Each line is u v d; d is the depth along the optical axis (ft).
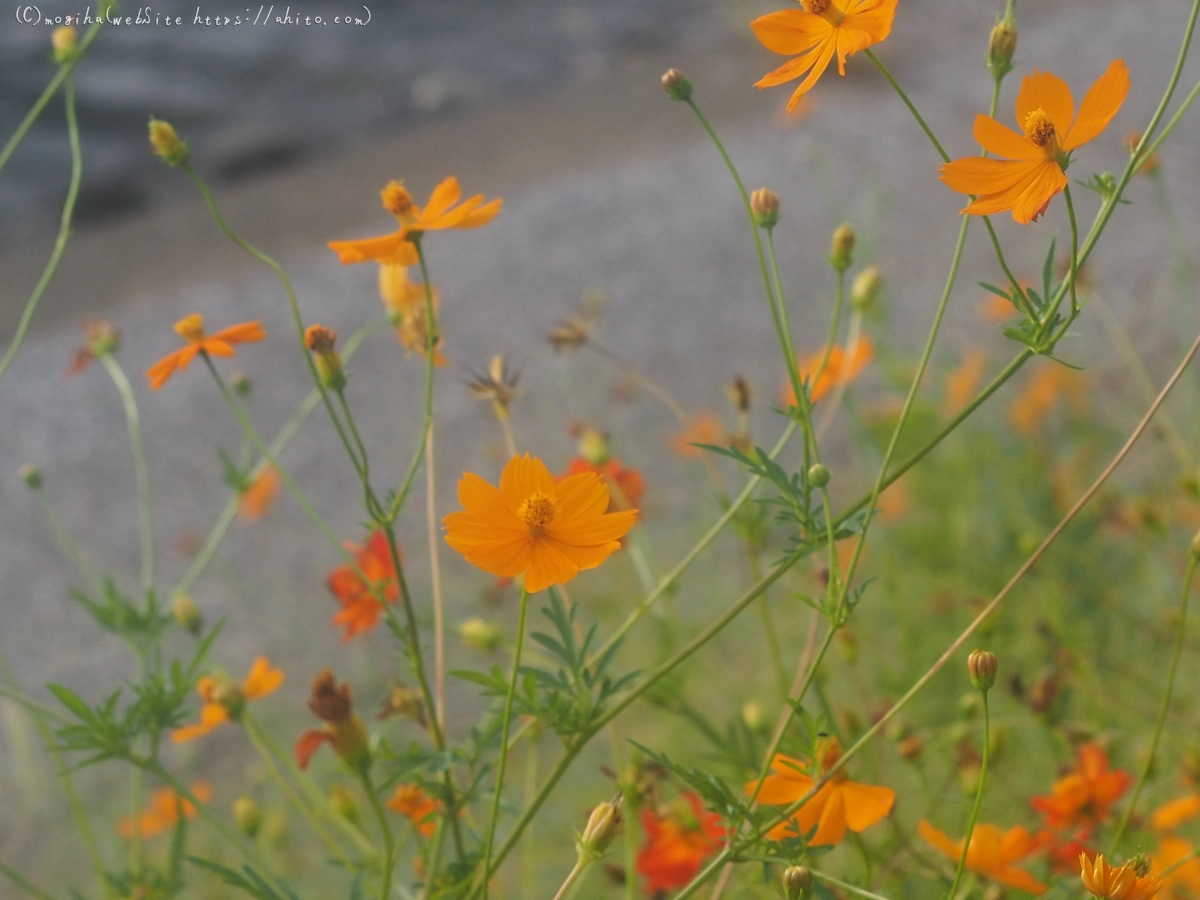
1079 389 13.11
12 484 22.09
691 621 11.66
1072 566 9.73
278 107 39.19
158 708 6.70
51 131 37.76
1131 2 39.86
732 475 15.56
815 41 6.52
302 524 19.36
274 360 25.08
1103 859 6.36
